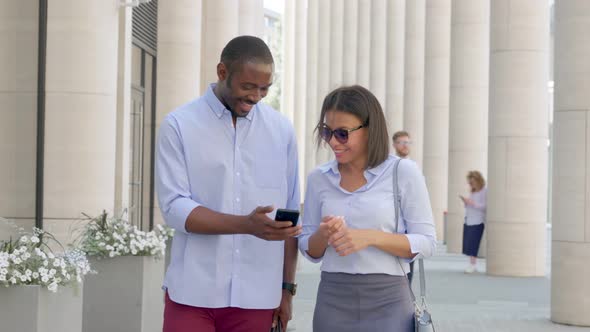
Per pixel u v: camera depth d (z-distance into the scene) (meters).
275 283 4.48
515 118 18.28
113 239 8.45
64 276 6.32
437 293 15.62
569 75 11.52
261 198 4.43
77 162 10.02
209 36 19.81
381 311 4.52
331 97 4.53
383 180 4.57
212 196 4.39
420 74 34.62
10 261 6.02
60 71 10.02
